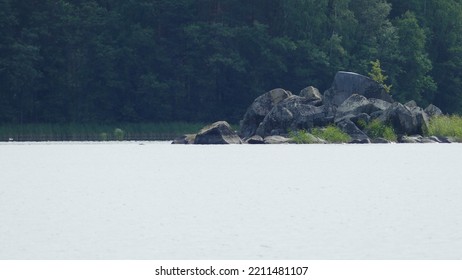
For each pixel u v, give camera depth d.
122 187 56.97
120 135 183.38
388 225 38.34
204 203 47.38
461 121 133.25
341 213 42.62
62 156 96.25
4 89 187.62
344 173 68.62
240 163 80.81
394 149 104.62
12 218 41.06
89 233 36.47
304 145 115.44
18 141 172.00
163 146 123.56
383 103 127.12
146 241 34.44
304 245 33.47
